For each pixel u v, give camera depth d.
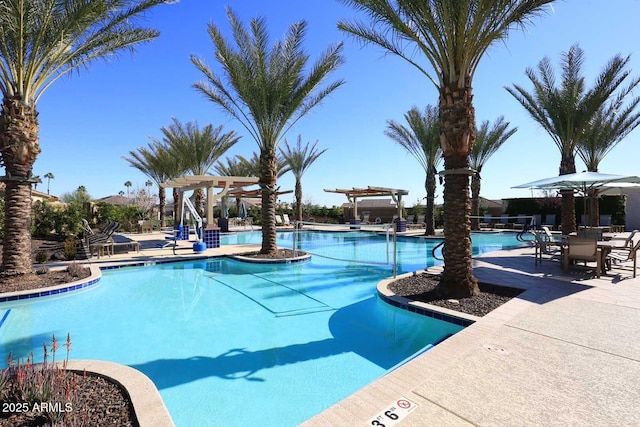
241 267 10.73
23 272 7.29
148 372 3.97
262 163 11.84
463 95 5.85
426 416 2.38
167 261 10.92
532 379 2.89
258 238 21.31
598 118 15.85
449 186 6.03
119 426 2.43
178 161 24.47
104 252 11.95
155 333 5.21
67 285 7.18
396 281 7.23
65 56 7.89
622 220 21.92
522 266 8.73
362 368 4.07
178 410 3.23
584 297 5.54
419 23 5.98
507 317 4.54
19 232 7.29
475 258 10.28
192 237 19.02
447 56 5.91
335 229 25.41
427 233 19.91
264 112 11.27
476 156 21.31
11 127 7.07
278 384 3.70
